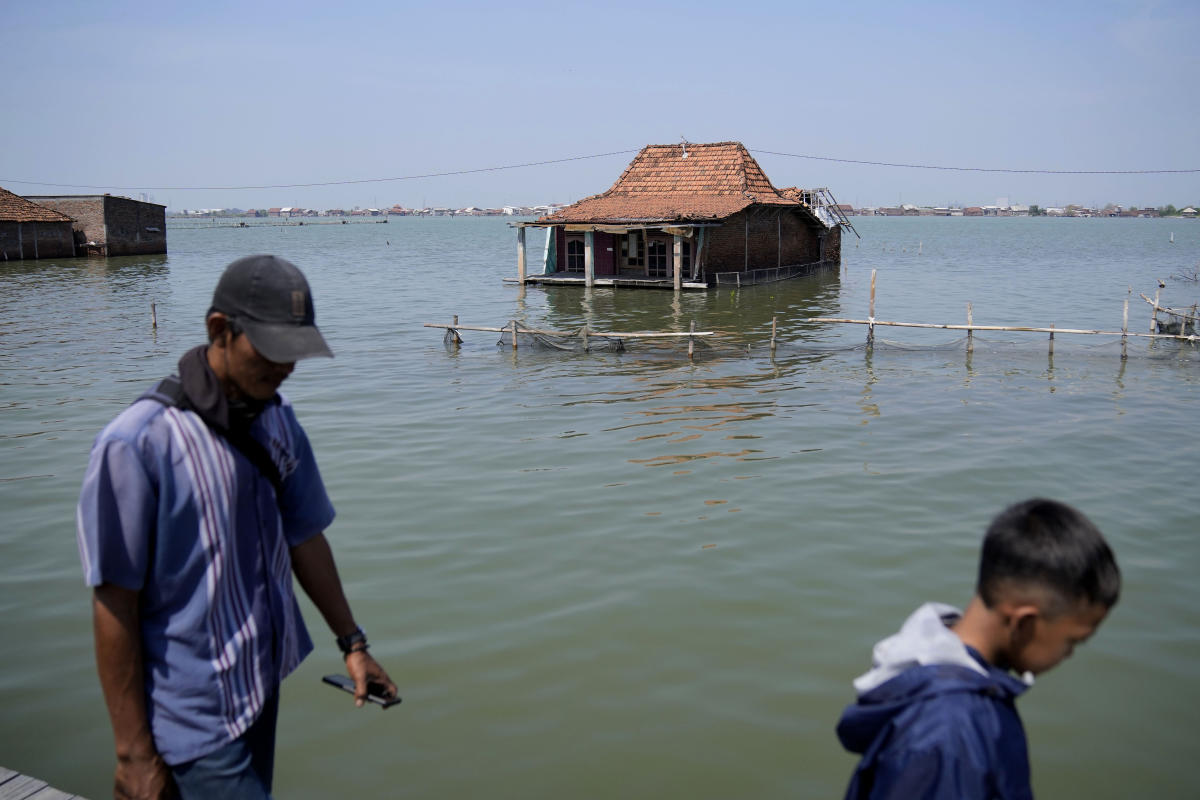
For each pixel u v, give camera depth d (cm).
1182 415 1468
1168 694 635
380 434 1354
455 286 4238
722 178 4156
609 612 757
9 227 5516
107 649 253
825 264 5000
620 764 558
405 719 607
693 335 2052
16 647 707
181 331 2552
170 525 254
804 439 1307
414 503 1031
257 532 273
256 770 282
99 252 6050
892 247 9081
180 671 264
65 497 1057
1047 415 1471
